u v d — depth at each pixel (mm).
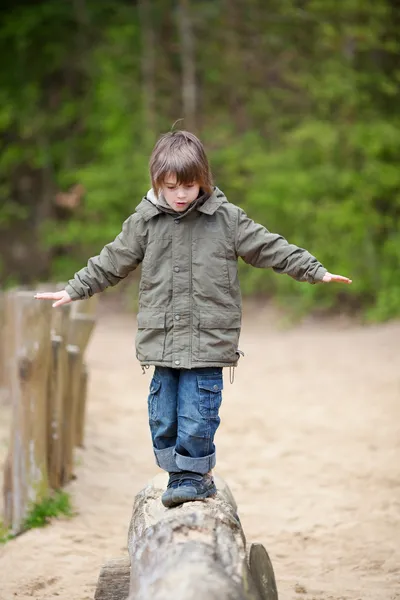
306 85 33562
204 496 7121
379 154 32219
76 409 14578
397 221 32875
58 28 39219
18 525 11359
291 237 33406
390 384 19422
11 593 9281
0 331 18734
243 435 16109
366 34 31250
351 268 31250
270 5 35844
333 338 26984
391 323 29312
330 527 11375
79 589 9398
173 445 7250
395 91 32062
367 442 15359
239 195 34844
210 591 5559
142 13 36781
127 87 35938
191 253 7004
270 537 11086
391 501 12281
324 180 31859
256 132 35469
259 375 21391
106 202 34688
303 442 15555
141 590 5859
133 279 34781
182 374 7070
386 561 10148
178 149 6836
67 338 12906
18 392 11508
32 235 39969
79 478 13352
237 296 7125
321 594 9062
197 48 37031
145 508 7355
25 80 39219
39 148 38719
